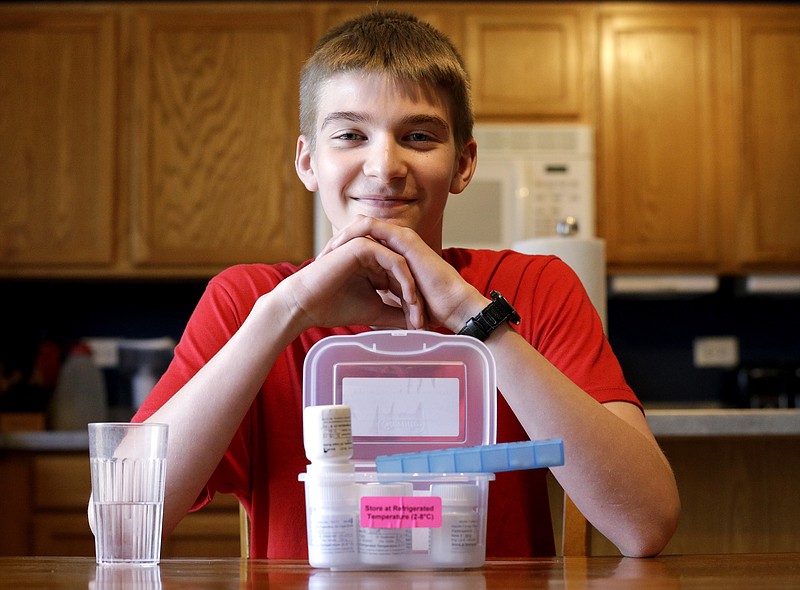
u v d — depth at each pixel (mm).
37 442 2586
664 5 3318
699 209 3289
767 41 3330
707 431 1776
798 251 3297
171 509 1046
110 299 3637
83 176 3219
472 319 1015
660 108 3295
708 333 3699
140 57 3238
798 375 3340
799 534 1801
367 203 1163
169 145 3227
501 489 1197
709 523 1804
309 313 1060
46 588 694
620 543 1005
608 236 3256
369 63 1160
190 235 3215
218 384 1057
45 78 3230
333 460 797
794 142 3316
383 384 906
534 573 786
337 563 790
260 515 1222
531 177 3176
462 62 1292
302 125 1305
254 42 3250
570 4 3299
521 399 1009
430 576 759
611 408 1131
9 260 3205
